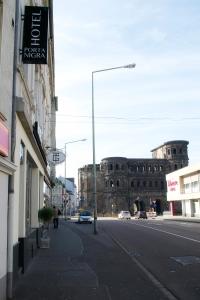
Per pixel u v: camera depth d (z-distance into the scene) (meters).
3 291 8.71
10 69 9.60
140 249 20.09
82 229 38.00
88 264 14.88
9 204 9.28
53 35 32.34
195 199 68.12
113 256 17.31
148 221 58.53
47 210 19.86
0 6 8.73
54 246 21.41
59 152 35.81
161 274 12.84
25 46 11.89
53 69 44.59
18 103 10.34
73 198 133.12
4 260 8.84
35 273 12.66
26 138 13.58
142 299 9.46
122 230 35.84
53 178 50.50
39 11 12.14
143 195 105.81
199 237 26.84
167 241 24.27
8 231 9.20
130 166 107.50
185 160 107.00
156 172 107.62
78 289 10.41
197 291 10.33
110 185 105.69
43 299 9.24
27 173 15.16
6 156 8.93
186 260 15.88
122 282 11.50
